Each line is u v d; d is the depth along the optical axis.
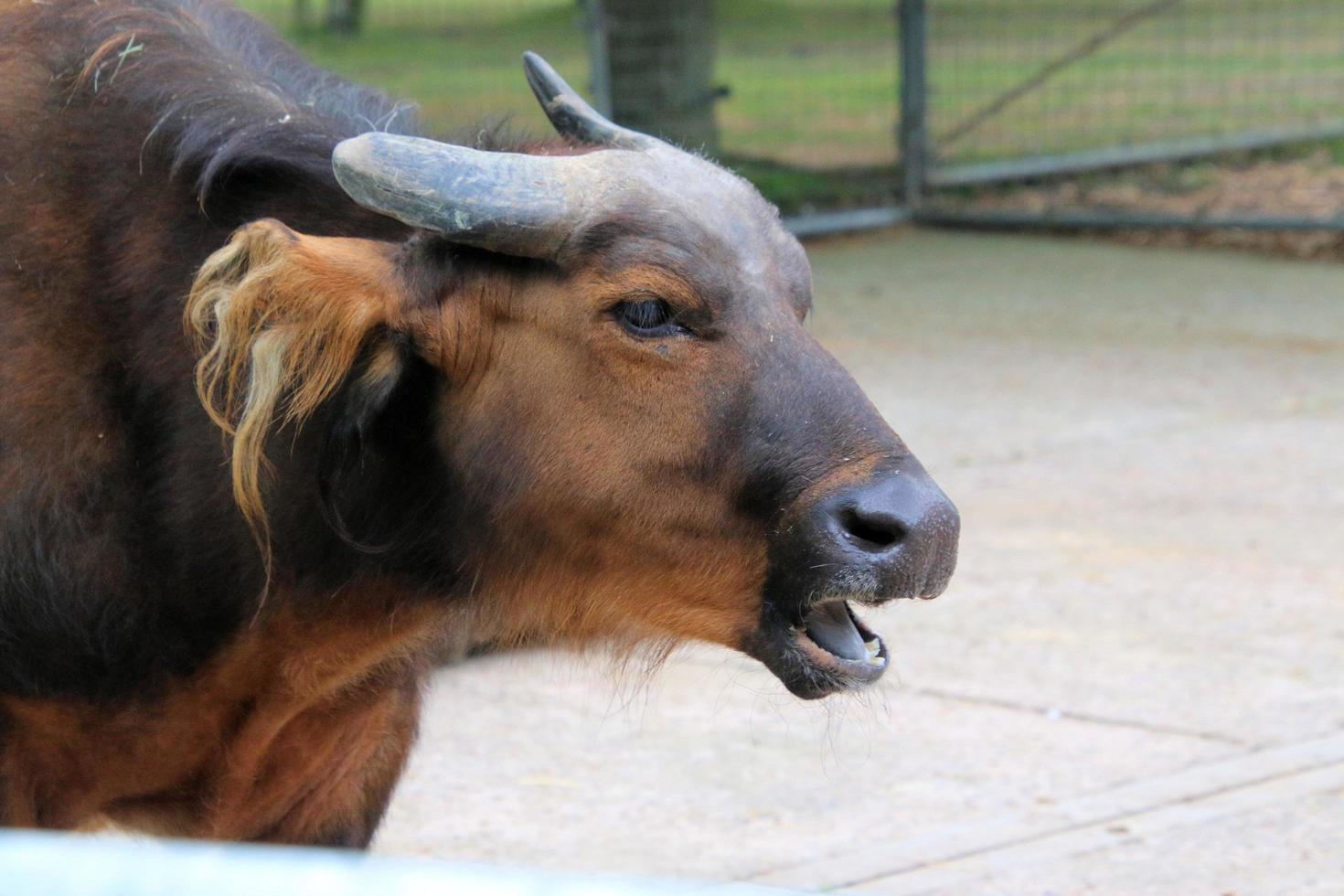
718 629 7.42
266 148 7.69
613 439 7.22
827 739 11.92
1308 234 31.88
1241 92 41.22
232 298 6.94
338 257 7.12
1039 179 36.19
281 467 7.45
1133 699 12.42
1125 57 44.12
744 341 7.11
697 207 7.22
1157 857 9.89
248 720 7.87
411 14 34.69
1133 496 17.41
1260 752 11.41
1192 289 28.36
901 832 10.38
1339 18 46.34
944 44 44.53
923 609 14.42
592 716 12.48
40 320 7.39
